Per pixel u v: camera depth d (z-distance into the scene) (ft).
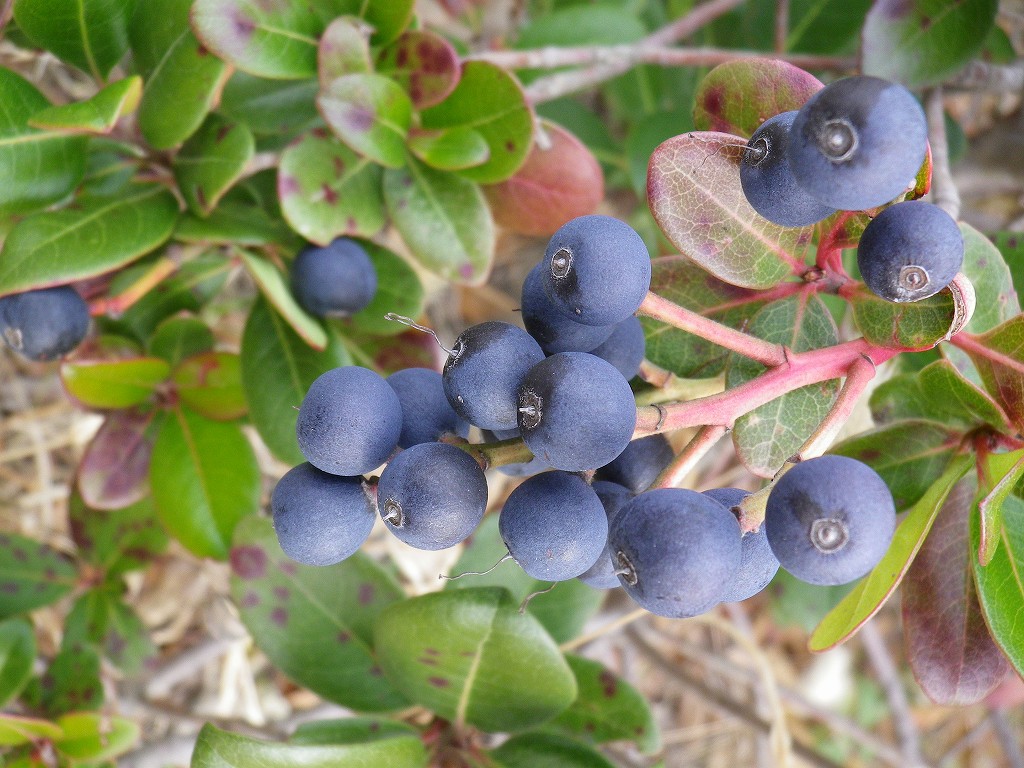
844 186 0.25
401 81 0.48
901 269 0.27
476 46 0.76
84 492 0.53
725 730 0.93
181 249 0.49
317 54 0.45
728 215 0.34
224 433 0.53
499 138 0.48
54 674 0.55
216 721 0.63
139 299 0.53
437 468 0.27
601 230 0.27
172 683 0.70
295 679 0.47
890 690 0.83
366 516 0.30
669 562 0.24
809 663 0.97
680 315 0.30
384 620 0.40
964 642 0.38
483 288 0.91
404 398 0.31
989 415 0.36
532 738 0.45
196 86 0.43
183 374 0.52
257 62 0.43
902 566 0.31
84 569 0.61
